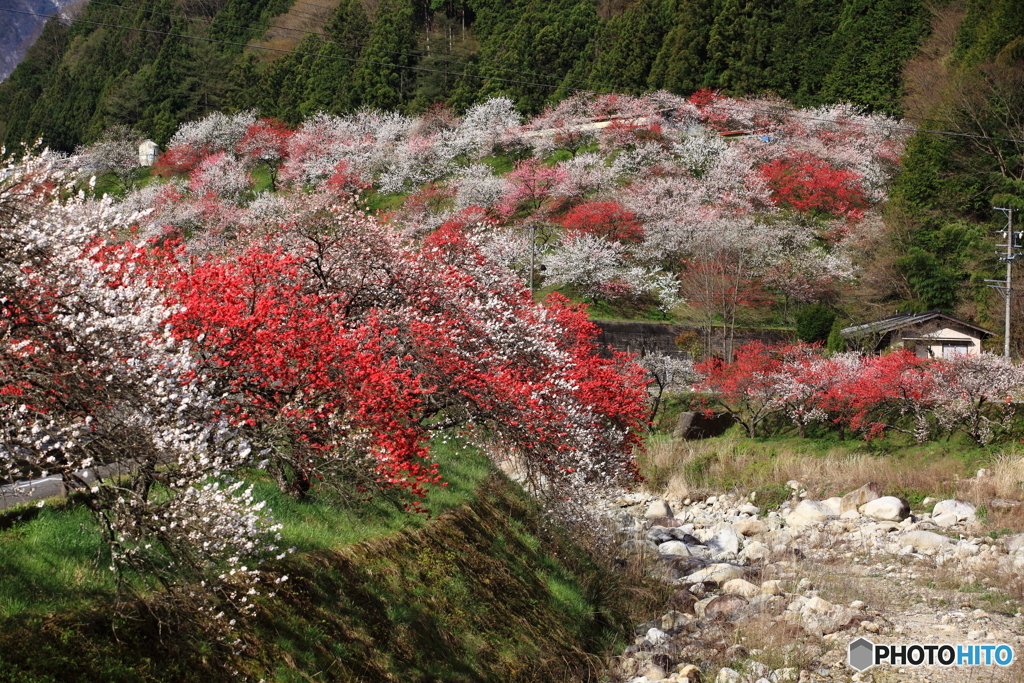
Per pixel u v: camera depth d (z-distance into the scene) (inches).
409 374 460.4
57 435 263.7
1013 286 1412.4
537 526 603.2
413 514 480.4
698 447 1147.3
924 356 1422.2
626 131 2244.1
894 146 2181.3
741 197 1991.9
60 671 254.1
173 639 290.5
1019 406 1069.1
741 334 1582.2
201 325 357.1
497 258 955.3
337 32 3051.2
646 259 1781.5
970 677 453.4
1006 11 1972.2
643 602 592.7
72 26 3676.2
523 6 3184.1
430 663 381.7
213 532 274.8
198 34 3449.8
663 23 2719.0
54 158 330.3
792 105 2493.8
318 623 344.8
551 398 556.4
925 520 833.5
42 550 295.7
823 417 1187.3
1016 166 1788.9
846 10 2679.6
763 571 657.0
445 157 2241.6
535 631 473.1
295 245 524.1
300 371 367.6
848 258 1781.5
